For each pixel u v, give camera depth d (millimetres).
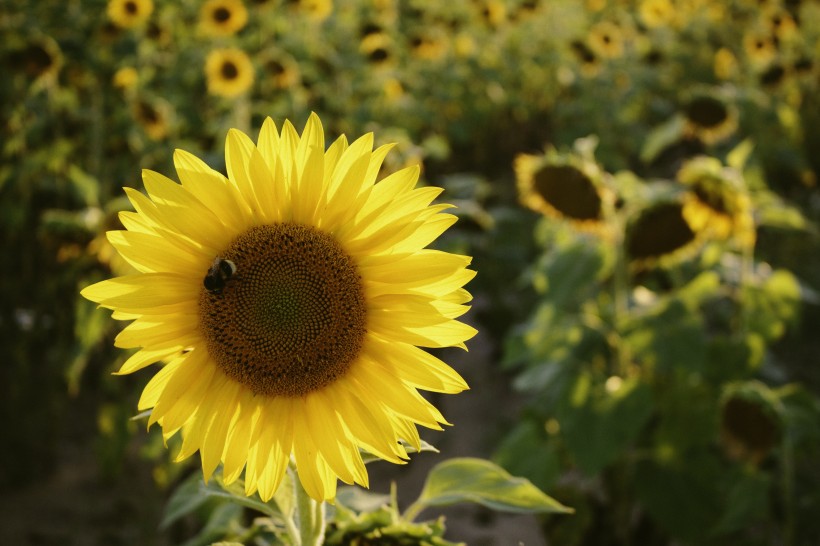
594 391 3438
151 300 1607
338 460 1640
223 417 1652
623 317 3578
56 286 5445
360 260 1665
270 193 1641
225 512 2359
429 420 1627
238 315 1651
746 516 3234
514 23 11641
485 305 6816
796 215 3832
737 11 11898
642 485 3594
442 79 10461
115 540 4516
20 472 5074
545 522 3777
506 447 3725
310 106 7242
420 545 1781
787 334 6090
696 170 3453
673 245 3488
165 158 5797
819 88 9852
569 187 3484
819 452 3830
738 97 7418
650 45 11430
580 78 10703
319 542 1711
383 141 4789
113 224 3998
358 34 8625
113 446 4617
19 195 6398
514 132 11547
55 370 5508
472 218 5191
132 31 7008
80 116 6539
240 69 6184
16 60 5781
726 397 3270
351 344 1663
